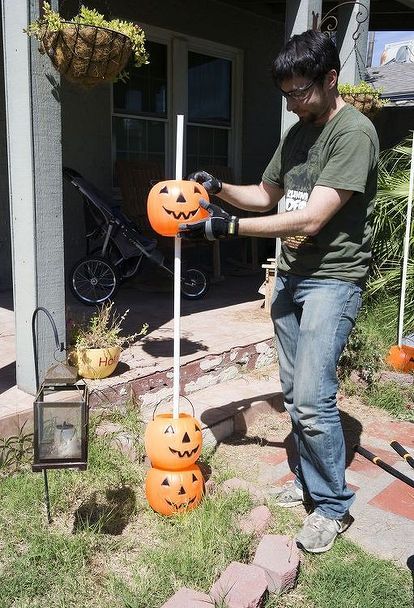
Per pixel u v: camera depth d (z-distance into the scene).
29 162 3.28
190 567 2.43
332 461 2.62
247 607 2.19
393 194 5.50
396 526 2.89
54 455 2.34
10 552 2.50
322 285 2.58
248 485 3.04
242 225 2.38
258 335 4.86
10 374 3.90
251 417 3.90
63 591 2.30
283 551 2.47
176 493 2.76
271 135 9.46
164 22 7.43
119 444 3.31
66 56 3.06
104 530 2.70
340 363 4.61
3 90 6.52
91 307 5.82
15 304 3.52
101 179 7.11
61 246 3.50
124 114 7.34
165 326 5.14
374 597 2.36
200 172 2.87
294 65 2.31
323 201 2.36
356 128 2.35
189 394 4.12
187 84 7.94
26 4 3.11
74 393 3.48
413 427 4.07
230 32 8.36
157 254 5.93
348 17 5.54
